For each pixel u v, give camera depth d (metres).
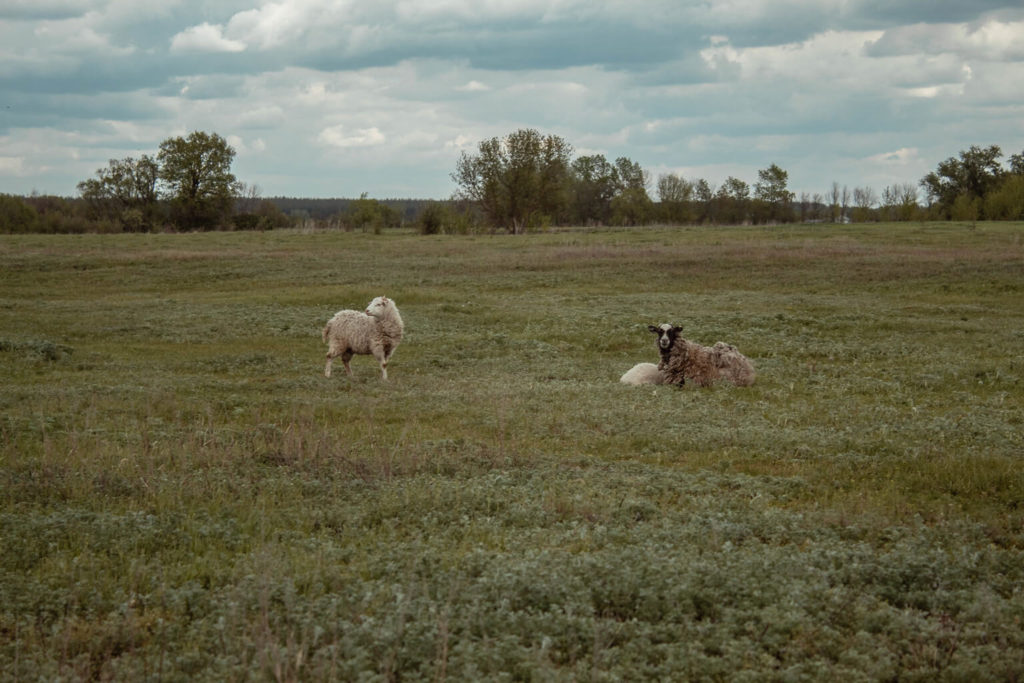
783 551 7.41
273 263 46.53
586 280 39.00
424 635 5.70
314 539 7.89
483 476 10.17
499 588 6.52
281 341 23.83
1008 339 22.28
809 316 27.28
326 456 10.77
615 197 123.06
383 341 17.92
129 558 7.41
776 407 14.39
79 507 8.82
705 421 13.22
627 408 13.91
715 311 29.17
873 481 10.18
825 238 60.72
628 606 6.47
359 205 100.94
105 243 61.34
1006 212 104.50
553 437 12.34
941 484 9.95
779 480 10.10
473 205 89.94
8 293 36.88
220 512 8.76
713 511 8.67
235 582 6.86
